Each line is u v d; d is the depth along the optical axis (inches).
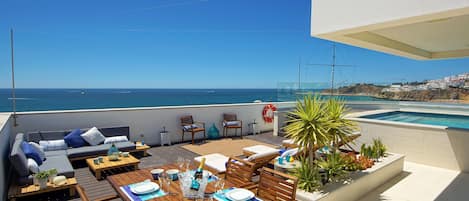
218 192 100.4
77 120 247.6
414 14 105.9
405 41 198.7
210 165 175.9
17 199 151.1
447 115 352.5
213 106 328.5
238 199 94.6
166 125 296.2
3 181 154.6
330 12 133.3
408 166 220.4
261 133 360.2
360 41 160.6
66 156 197.2
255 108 362.9
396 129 238.2
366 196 162.4
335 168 153.3
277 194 108.8
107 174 194.2
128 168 208.1
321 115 150.8
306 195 131.3
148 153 255.1
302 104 155.9
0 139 149.0
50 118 235.6
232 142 303.7
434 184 181.9
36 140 217.2
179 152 259.4
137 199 94.1
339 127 158.2
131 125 274.5
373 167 176.7
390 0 112.4
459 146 206.2
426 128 221.6
